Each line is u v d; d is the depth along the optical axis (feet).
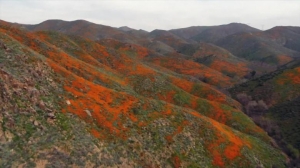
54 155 87.15
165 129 132.77
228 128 178.09
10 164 77.25
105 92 139.85
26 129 88.79
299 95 283.59
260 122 240.12
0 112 87.15
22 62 115.85
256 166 145.38
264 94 302.04
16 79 102.37
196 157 128.06
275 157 172.04
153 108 145.38
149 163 111.14
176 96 233.35
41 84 111.96
